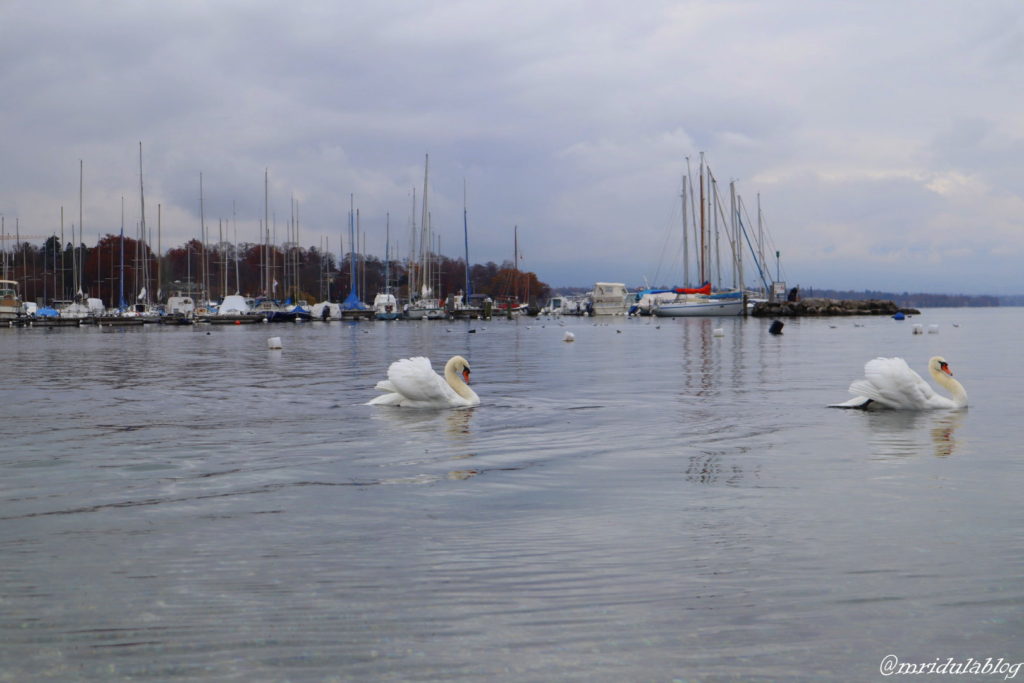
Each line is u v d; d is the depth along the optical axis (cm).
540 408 1833
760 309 13075
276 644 565
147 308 11644
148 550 765
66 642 569
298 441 1388
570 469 1137
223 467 1165
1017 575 682
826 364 3259
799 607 621
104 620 605
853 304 14700
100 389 2361
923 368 2964
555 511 900
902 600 632
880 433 1439
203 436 1449
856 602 630
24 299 15388
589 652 552
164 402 2003
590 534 808
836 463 1166
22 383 2575
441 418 1673
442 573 697
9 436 1462
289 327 10112
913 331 6644
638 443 1353
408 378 1822
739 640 568
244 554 752
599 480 1063
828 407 1827
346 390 2302
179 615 613
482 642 567
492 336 7050
